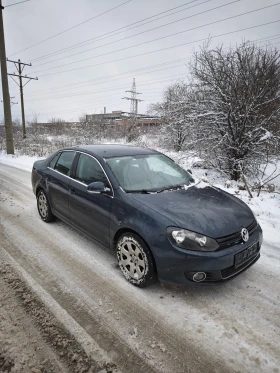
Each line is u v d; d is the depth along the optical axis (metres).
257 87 8.14
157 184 3.64
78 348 2.24
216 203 3.29
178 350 2.26
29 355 2.16
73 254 3.80
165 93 16.14
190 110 9.92
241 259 2.85
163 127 14.46
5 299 2.82
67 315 2.61
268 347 2.30
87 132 25.80
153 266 2.90
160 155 4.43
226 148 9.21
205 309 2.74
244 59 8.36
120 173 3.57
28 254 3.79
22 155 16.53
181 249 2.67
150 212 2.92
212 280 2.70
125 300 2.85
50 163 4.91
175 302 2.84
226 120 8.89
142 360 2.15
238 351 2.26
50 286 3.06
